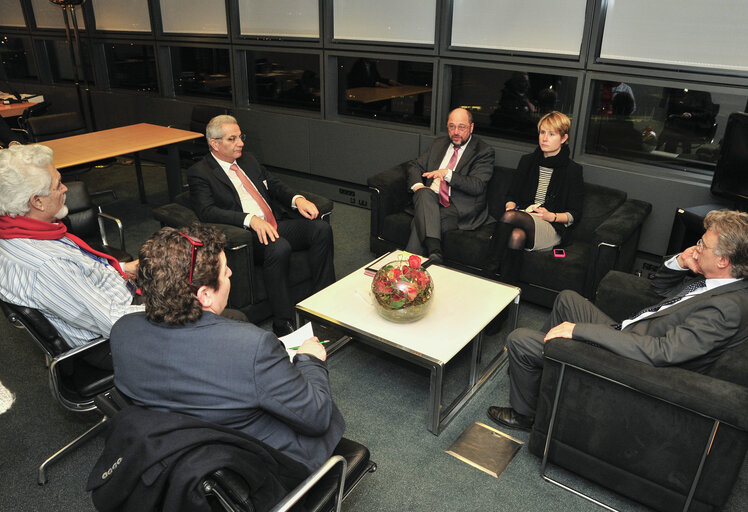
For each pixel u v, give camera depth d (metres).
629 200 3.48
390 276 2.35
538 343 2.22
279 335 3.12
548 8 3.73
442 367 2.20
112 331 1.38
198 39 5.62
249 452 1.25
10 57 7.26
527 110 4.10
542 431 2.10
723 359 1.75
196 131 5.20
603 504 2.05
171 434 1.18
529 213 3.34
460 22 4.14
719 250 1.84
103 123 6.80
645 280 2.60
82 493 2.09
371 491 2.10
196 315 1.30
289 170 5.55
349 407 2.58
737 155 2.90
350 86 4.97
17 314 1.96
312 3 4.84
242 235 2.91
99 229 3.21
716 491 1.75
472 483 2.15
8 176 1.90
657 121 3.57
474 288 2.79
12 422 2.46
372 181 3.83
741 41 3.13
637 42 3.46
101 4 6.22
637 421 1.83
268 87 5.48
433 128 4.49
